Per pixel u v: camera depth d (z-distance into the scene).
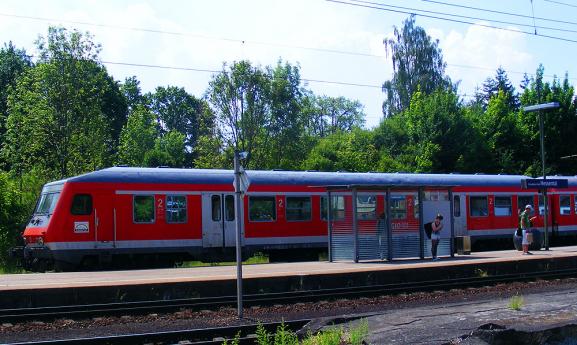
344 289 18.17
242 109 47.50
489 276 21.38
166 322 14.04
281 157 49.72
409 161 55.09
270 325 13.16
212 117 47.53
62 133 34.62
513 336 11.51
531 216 34.28
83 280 18.16
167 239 24.58
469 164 53.78
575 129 57.47
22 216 28.77
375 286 18.80
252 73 47.06
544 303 14.81
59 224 22.78
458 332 11.57
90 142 35.75
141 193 24.23
